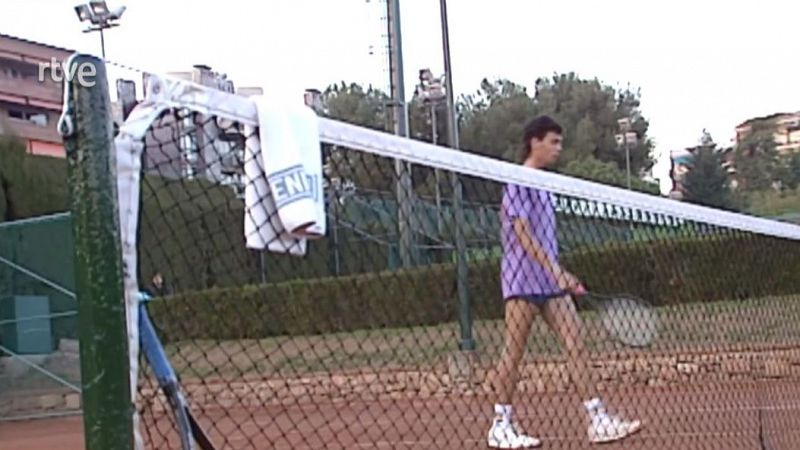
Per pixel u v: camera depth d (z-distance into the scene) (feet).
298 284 9.40
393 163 9.54
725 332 17.10
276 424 10.81
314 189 6.65
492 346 14.53
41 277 37.63
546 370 14.42
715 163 119.34
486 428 14.01
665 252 15.38
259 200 6.49
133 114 6.09
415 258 11.64
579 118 136.56
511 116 131.75
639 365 15.97
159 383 6.24
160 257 6.52
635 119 140.26
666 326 16.05
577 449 13.99
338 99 116.47
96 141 5.36
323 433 11.84
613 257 14.88
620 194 12.91
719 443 14.69
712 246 15.98
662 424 15.65
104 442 5.22
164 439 6.33
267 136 6.51
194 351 7.74
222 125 6.56
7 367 37.47
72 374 36.96
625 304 15.17
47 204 59.57
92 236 5.31
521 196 12.84
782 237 17.58
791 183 121.80
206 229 6.75
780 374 18.08
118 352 5.31
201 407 8.17
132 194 5.87
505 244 13.16
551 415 14.37
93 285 5.29
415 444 13.57
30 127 112.47
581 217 13.30
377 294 10.78
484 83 139.03
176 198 6.51
